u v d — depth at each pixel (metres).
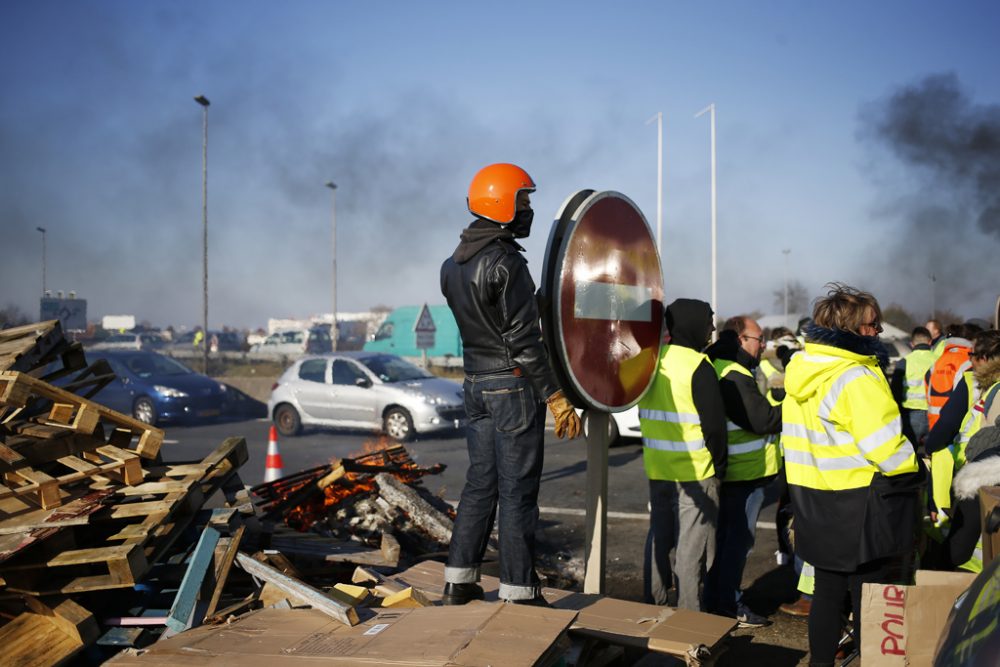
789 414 3.35
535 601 3.21
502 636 2.52
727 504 4.43
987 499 3.17
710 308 4.24
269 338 43.47
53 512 3.25
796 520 3.29
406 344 33.75
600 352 3.58
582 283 3.46
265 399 18.59
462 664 2.33
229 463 4.34
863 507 3.09
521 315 3.08
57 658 2.91
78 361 4.52
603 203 3.60
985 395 4.05
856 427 3.03
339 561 4.44
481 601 3.07
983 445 3.74
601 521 3.81
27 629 3.00
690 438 4.12
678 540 4.18
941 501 4.17
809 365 3.18
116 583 3.07
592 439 3.81
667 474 4.19
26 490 3.35
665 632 3.00
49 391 3.74
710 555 4.20
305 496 5.44
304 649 2.57
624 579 5.40
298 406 13.73
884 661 2.75
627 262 3.77
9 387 3.55
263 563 3.72
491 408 3.19
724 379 4.29
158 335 51.56
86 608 3.22
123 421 4.02
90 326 59.75
